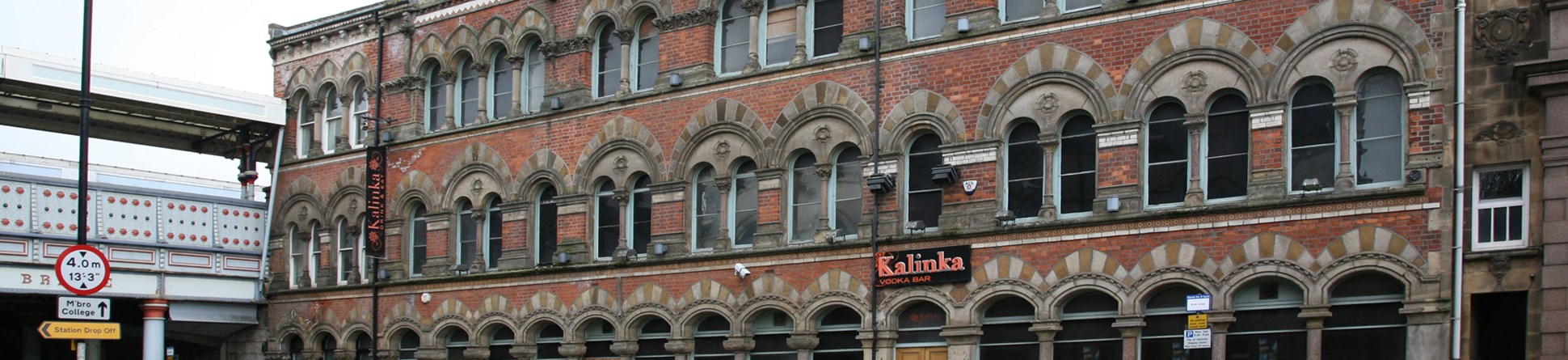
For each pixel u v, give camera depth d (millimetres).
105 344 41500
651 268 30203
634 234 31156
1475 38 21672
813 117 28125
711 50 30109
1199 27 23812
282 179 39125
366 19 36938
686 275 29672
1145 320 24219
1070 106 25047
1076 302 25062
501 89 34250
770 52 29469
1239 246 23109
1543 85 20828
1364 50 22344
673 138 30250
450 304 33938
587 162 31734
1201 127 23734
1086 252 24641
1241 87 23375
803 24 28656
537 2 33125
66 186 34969
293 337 38156
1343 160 22359
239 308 38406
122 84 35438
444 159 34750
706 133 29750
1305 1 22844
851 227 27672
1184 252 23641
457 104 34969
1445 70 21625
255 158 39312
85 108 23203
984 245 25734
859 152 27656
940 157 26672
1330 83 22703
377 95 36438
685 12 30281
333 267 37188
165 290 36281
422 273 34906
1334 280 22219
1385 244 21844
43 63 34188
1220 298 23188
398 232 35469
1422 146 21703
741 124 29188
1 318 39812
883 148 27047
